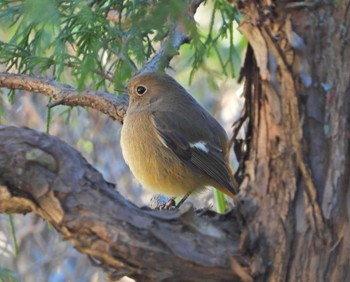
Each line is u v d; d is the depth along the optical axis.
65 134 15.57
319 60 5.81
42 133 6.05
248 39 5.86
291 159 5.86
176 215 6.00
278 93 5.82
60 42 8.16
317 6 5.77
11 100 9.79
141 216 5.93
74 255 15.44
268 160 5.95
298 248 5.89
